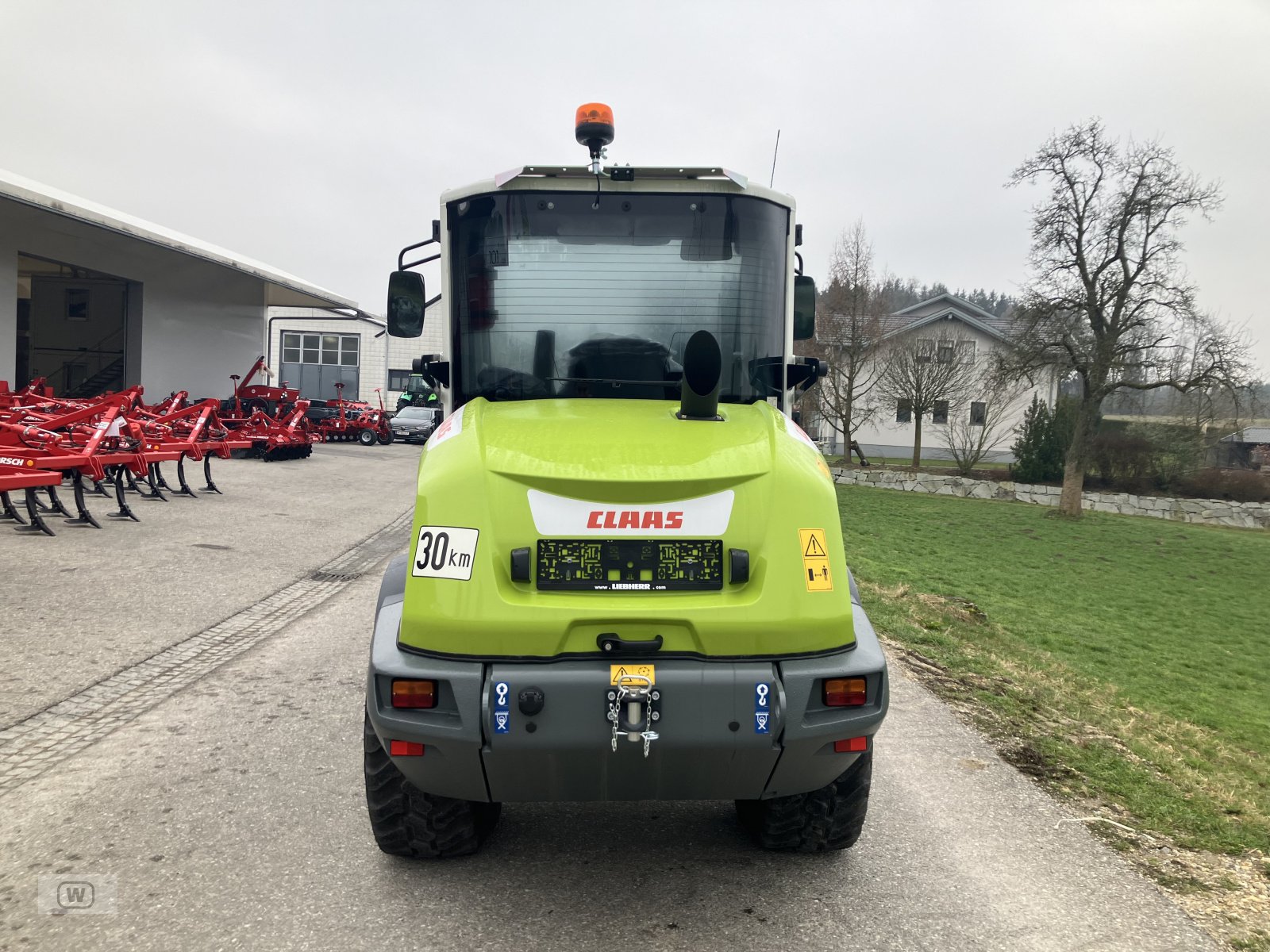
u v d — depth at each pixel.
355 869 3.47
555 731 2.79
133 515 12.05
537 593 2.87
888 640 8.34
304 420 25.34
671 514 2.94
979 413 46.09
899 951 3.02
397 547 11.43
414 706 2.82
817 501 3.09
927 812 4.24
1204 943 3.13
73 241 25.44
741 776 2.98
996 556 20.20
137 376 29.17
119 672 5.85
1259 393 27.61
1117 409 38.06
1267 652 13.18
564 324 3.90
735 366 3.95
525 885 3.39
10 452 10.82
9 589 7.82
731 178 3.87
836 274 37.66
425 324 4.86
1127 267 26.78
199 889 3.28
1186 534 27.86
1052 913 3.31
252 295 34.97
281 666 6.18
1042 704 6.88
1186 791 5.07
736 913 3.23
